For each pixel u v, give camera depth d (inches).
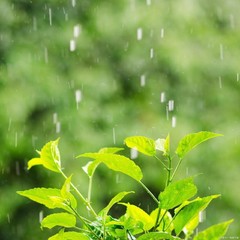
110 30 495.8
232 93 513.0
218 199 495.8
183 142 87.1
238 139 501.0
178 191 84.3
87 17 496.7
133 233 89.9
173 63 494.9
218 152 494.9
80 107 466.9
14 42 473.4
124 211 483.2
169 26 503.5
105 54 494.0
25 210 476.7
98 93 475.8
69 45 484.1
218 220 495.5
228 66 513.0
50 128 461.4
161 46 497.4
